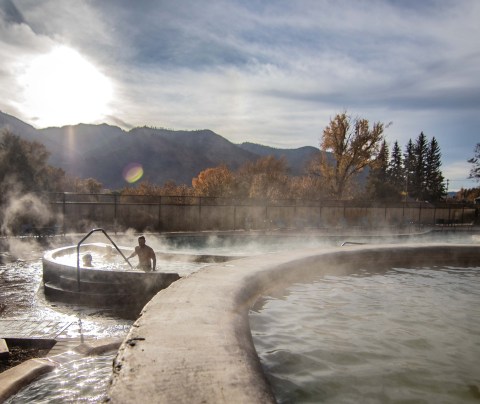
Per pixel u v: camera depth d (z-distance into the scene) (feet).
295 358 8.86
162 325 8.32
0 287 29.22
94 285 24.88
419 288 16.94
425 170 243.40
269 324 11.35
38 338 17.10
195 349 7.03
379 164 116.88
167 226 66.80
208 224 70.54
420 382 7.82
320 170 116.57
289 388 7.45
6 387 10.06
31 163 75.51
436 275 19.98
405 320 12.03
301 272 17.84
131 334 7.81
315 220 82.48
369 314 12.62
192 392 5.54
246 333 8.92
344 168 114.52
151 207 66.03
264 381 6.29
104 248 41.50
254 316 12.00
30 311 22.98
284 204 79.25
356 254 20.97
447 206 101.71
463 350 9.62
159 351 6.91
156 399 5.34
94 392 10.09
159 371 6.15
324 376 7.98
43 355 15.69
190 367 6.30
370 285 17.24
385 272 20.52
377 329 11.10
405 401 7.07
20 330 19.07
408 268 21.84
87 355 12.87
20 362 14.92
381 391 7.40
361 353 9.26
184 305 9.95
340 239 64.95
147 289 24.14
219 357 6.72
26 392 10.07
